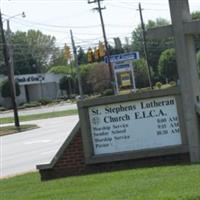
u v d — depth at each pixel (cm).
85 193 1157
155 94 1435
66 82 13012
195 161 1402
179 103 1424
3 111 10525
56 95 13350
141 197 1021
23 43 16638
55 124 5306
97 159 1473
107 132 1476
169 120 1436
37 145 3322
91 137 1484
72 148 1497
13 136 4544
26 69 16025
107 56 7925
